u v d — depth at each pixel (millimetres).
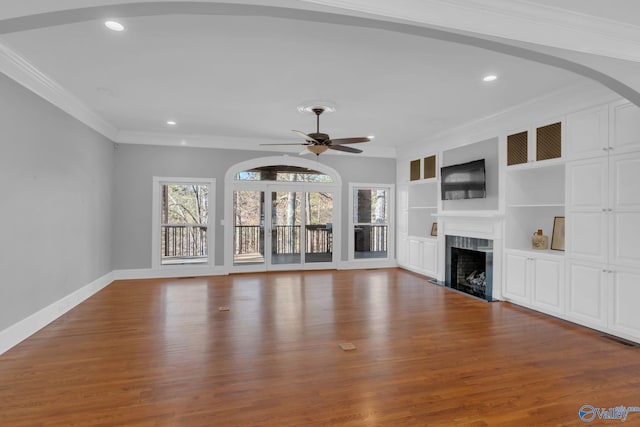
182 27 2738
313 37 2898
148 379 2736
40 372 2844
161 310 4598
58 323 4062
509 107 4766
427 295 5469
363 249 8062
